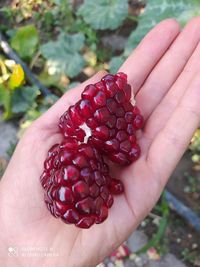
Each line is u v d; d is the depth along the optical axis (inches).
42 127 5.3
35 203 4.9
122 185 4.7
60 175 4.2
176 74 5.5
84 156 4.3
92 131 4.6
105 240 4.7
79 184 4.1
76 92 5.4
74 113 4.6
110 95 4.6
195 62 5.3
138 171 4.8
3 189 5.1
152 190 4.8
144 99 5.4
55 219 4.8
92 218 4.2
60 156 4.3
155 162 4.8
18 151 5.2
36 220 4.9
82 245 4.7
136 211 4.7
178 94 5.3
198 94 4.8
